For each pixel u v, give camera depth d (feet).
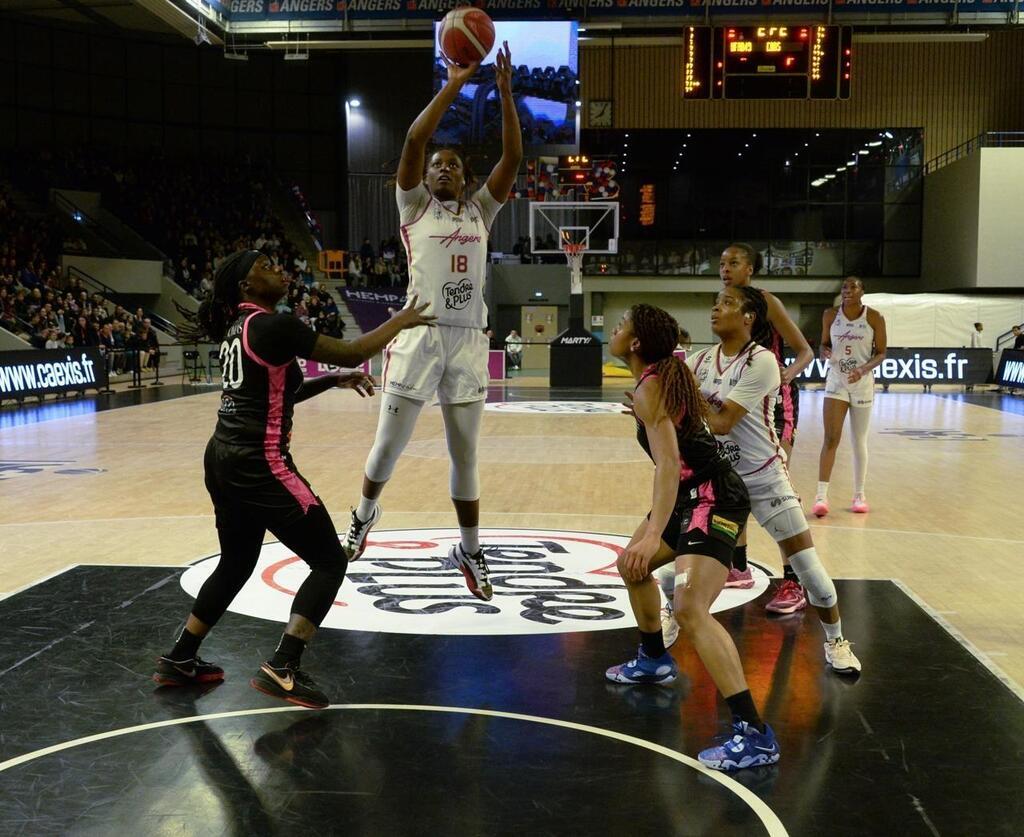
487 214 16.67
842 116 110.52
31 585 19.35
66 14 98.99
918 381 76.64
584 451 40.81
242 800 10.41
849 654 14.67
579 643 16.02
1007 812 10.23
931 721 12.80
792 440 19.65
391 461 16.81
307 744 11.92
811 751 11.81
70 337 73.72
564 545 23.41
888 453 41.06
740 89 65.87
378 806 10.29
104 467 35.96
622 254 113.19
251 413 13.12
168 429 48.29
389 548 22.97
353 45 77.97
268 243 105.60
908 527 25.95
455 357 16.40
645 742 12.06
